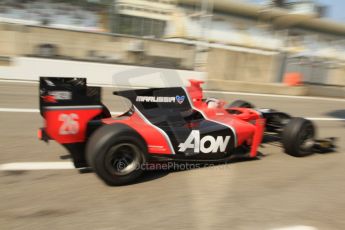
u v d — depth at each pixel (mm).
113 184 4074
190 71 15203
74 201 3727
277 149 5957
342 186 4508
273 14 23984
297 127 5375
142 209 3619
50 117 4008
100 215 3463
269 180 4562
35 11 19172
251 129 5199
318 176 4816
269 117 6000
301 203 3949
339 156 5867
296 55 26219
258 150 5844
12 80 12672
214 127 4852
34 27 14180
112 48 15492
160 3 22453
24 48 14156
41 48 14398
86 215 3453
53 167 4664
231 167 4965
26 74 13094
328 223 3545
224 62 20812
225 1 23469
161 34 22922
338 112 11602
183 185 4254
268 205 3852
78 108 4141
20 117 7418
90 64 13852
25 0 18797
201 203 3812
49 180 4238
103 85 13695
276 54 22250
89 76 13898
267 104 12344
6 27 18547
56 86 4062
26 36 14133
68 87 4129
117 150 3951
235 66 21094
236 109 5723
